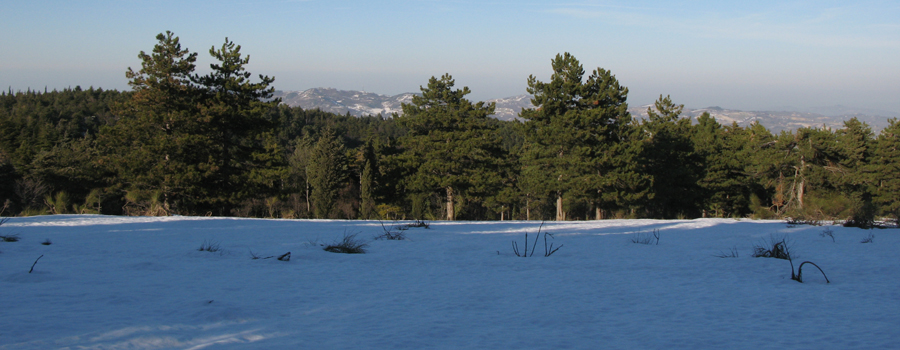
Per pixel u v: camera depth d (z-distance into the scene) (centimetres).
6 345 415
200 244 1275
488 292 734
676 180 5384
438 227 2028
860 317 576
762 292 739
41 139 7369
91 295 641
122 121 3931
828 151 4972
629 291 747
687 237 1677
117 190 4359
